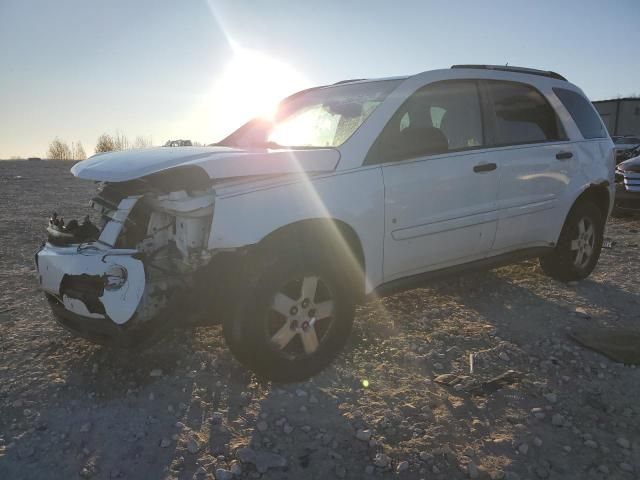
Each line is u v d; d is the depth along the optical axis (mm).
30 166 26125
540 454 2725
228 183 3068
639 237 8055
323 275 3293
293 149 3660
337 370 3514
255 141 4535
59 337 3967
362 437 2816
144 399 3150
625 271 5945
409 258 3820
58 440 2775
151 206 3133
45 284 3213
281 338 3201
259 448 2732
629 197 9406
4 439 2773
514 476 2549
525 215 4551
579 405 3178
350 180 3449
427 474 2574
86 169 3316
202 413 3020
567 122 5074
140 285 2873
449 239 4020
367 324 4250
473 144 4297
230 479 2510
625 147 22062
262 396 3201
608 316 4539
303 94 4887
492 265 4441
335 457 2680
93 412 3021
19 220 9062
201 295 3068
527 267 5871
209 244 2957
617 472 2596
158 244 3170
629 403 3203
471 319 4418
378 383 3379
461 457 2686
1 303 4746
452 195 3973
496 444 2797
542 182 4668
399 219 3686
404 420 2979
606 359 3752
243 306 3053
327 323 3418
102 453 2682
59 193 14039
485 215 4215
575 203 5105
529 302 4832
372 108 3867
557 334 4152
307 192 3256
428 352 3799
